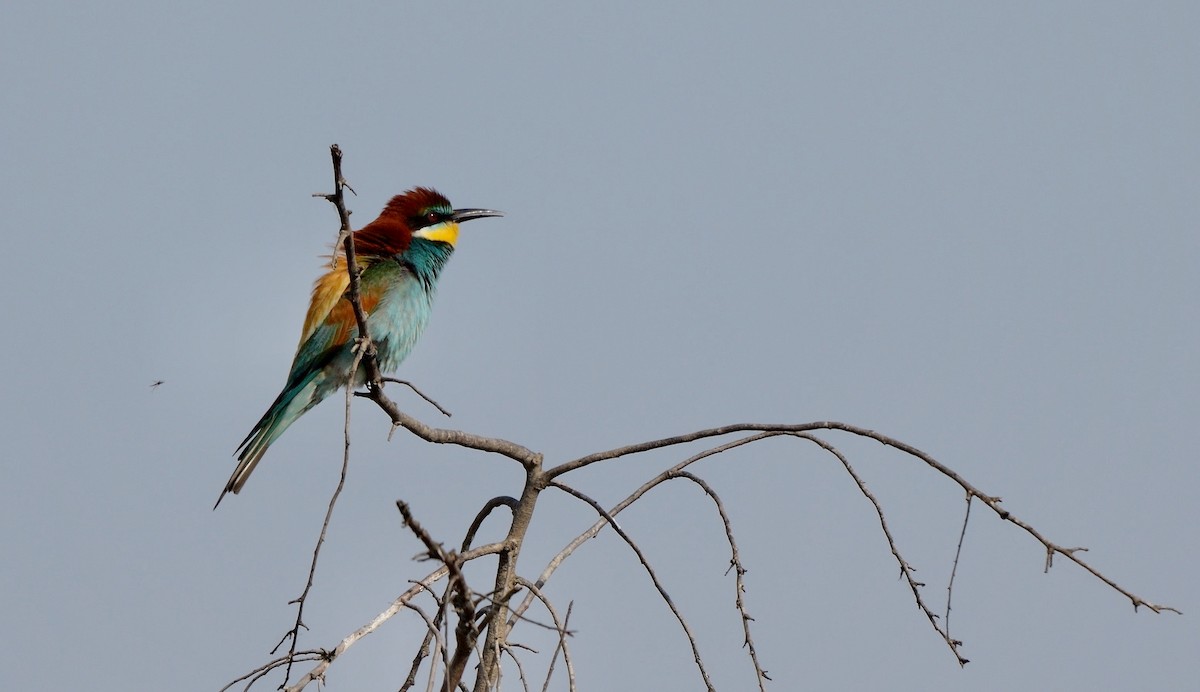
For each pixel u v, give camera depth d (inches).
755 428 392.2
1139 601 332.2
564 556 399.9
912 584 352.2
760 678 338.6
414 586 364.8
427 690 293.6
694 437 399.5
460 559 395.2
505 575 413.7
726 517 368.5
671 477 395.2
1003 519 349.4
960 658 343.6
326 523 323.6
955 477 358.6
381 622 351.3
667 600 365.1
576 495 407.8
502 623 378.9
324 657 334.6
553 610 361.1
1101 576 335.6
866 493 367.6
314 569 320.5
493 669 378.6
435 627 307.0
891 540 357.7
